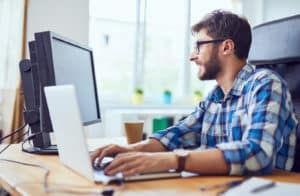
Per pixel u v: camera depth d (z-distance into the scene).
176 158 0.93
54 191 0.77
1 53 2.79
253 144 0.96
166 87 3.83
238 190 0.77
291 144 1.17
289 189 0.77
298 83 1.43
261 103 1.05
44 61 1.21
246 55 1.33
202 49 1.31
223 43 1.28
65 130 0.91
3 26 2.80
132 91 3.64
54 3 3.04
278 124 1.02
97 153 1.11
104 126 3.27
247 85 1.23
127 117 3.13
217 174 0.95
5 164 1.11
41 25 2.99
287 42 1.47
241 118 1.21
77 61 1.44
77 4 3.14
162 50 3.77
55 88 0.90
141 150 1.25
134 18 3.58
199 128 1.46
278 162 1.14
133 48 3.62
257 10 3.95
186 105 3.73
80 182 0.86
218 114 1.36
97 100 1.60
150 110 3.36
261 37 1.58
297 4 3.57
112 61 3.53
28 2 2.93
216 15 1.31
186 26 3.83
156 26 3.71
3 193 1.05
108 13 3.46
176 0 3.77
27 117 1.39
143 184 0.85
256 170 0.95
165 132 1.38
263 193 0.74
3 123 2.77
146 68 3.72
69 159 0.97
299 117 1.37
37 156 1.26
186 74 3.88
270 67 1.54
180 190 0.80
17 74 2.78
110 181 0.84
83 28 3.17
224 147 0.96
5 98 2.78
